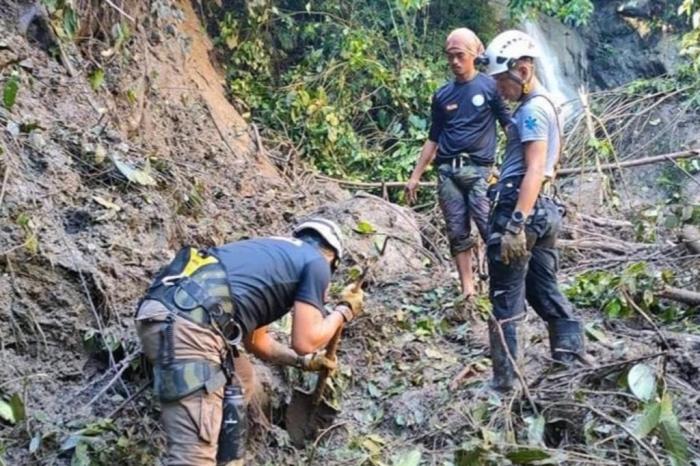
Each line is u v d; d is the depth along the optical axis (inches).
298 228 139.3
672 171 422.6
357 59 382.6
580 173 342.3
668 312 200.5
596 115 439.5
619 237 287.3
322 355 147.3
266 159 316.8
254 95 361.7
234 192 260.8
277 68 395.9
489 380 169.6
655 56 569.3
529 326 201.0
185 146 272.1
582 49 573.6
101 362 158.6
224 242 214.7
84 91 218.7
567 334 164.7
